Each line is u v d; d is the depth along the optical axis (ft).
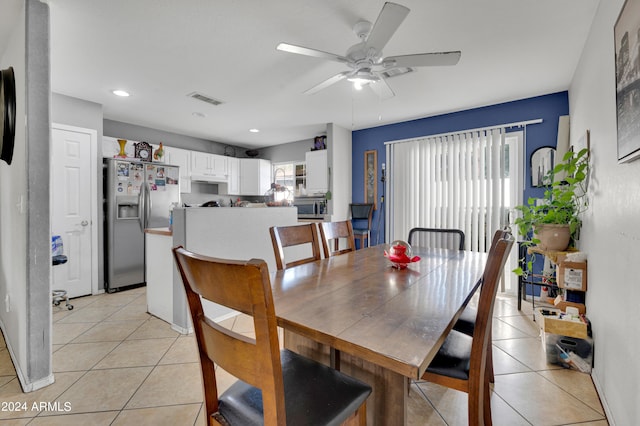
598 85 6.26
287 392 3.06
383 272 5.00
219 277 2.27
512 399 5.45
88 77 9.59
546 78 9.60
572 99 9.70
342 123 15.02
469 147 12.64
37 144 5.73
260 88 10.50
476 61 8.48
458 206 12.94
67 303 10.25
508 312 9.73
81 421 4.91
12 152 6.71
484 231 12.29
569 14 6.44
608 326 5.25
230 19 6.68
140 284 13.35
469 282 4.37
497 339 7.82
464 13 6.39
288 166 20.06
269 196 20.45
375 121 14.62
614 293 4.97
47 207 5.88
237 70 9.12
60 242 10.60
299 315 3.09
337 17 6.59
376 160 15.58
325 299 3.60
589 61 7.11
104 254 12.47
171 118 14.01
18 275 6.23
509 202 11.92
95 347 7.45
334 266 5.48
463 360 3.73
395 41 7.46
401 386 3.79
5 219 7.55
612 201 5.22
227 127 15.69
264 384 2.23
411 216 14.32
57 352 7.20
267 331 2.12
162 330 8.47
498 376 6.17
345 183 16.05
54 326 8.77
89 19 6.64
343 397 3.04
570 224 7.73
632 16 4.06
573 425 4.82
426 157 13.84
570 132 10.02
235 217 9.23
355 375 4.13
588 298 6.86
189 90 10.68
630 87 4.15
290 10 6.36
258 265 2.05
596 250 6.23
